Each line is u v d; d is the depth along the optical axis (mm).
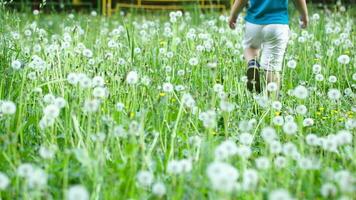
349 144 3670
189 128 3900
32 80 4270
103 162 3223
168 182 3219
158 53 5512
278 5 4910
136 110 4117
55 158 3457
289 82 5074
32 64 4289
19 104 3883
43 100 3992
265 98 4250
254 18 4953
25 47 5398
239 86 4590
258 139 3904
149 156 3293
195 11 8844
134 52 5254
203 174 3182
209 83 4914
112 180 3061
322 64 5742
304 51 5816
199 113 3994
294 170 3314
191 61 4594
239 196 3031
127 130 3705
